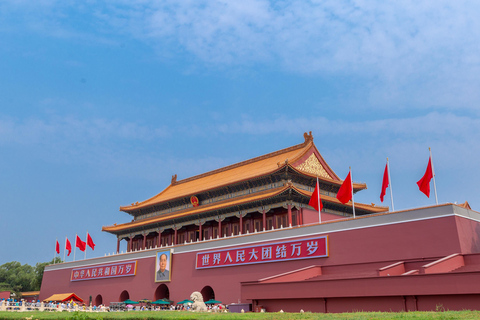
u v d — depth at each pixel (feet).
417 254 149.79
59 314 136.67
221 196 272.10
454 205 146.41
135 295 259.80
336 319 80.89
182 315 107.24
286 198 228.02
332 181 254.06
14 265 586.45
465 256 139.33
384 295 122.52
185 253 235.81
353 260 165.78
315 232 180.24
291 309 144.46
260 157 301.63
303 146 273.13
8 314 147.54
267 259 193.26
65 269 326.03
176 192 330.54
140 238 331.57
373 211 269.64
